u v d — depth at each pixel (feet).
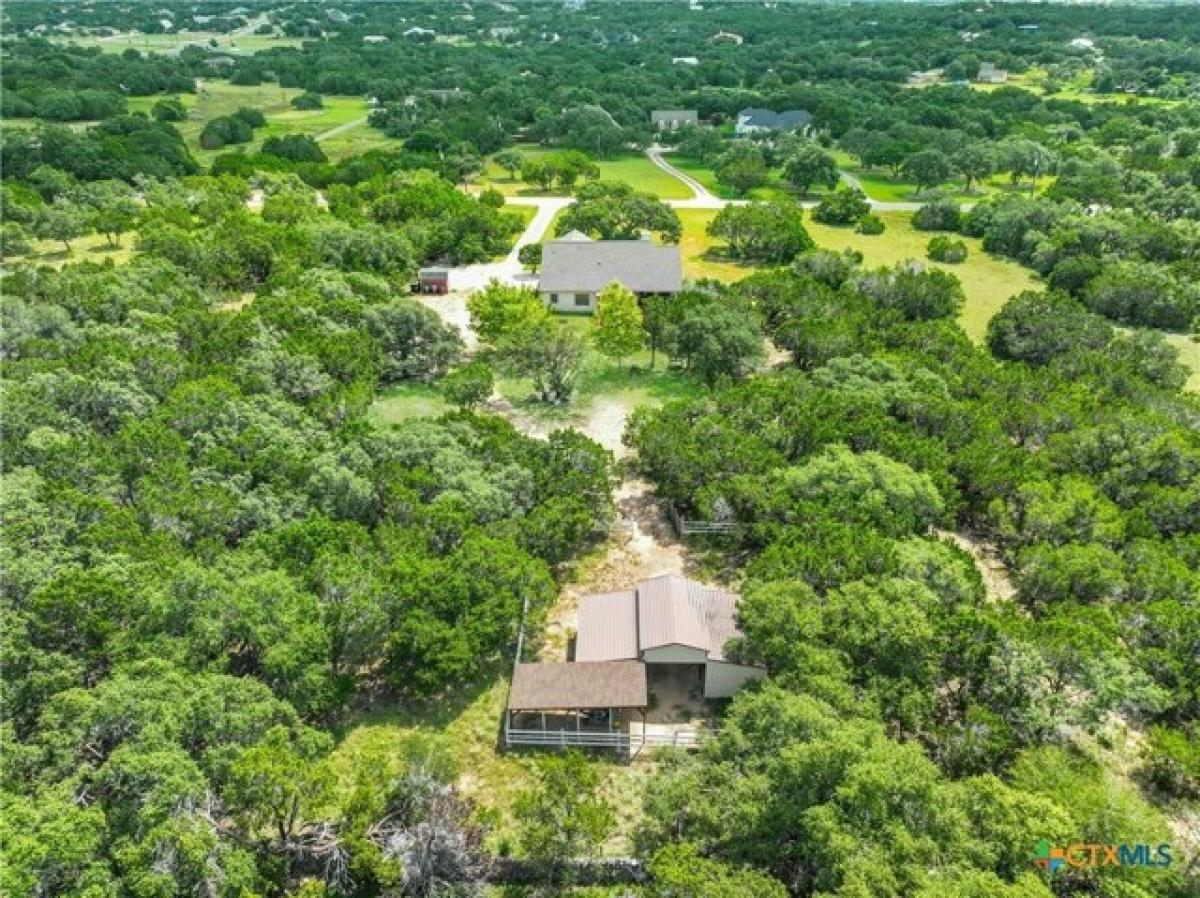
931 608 89.86
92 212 253.85
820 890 63.98
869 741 71.82
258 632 81.92
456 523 103.65
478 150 380.99
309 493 109.50
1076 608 96.22
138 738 69.36
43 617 80.18
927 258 253.24
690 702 92.79
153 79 505.66
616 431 148.97
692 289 190.70
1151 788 83.76
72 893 59.82
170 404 123.54
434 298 213.25
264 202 268.00
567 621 104.83
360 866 67.82
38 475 104.06
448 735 88.33
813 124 407.23
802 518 107.45
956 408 132.16
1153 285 198.90
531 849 70.44
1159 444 123.34
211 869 63.10
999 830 65.36
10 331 145.48
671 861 65.87
